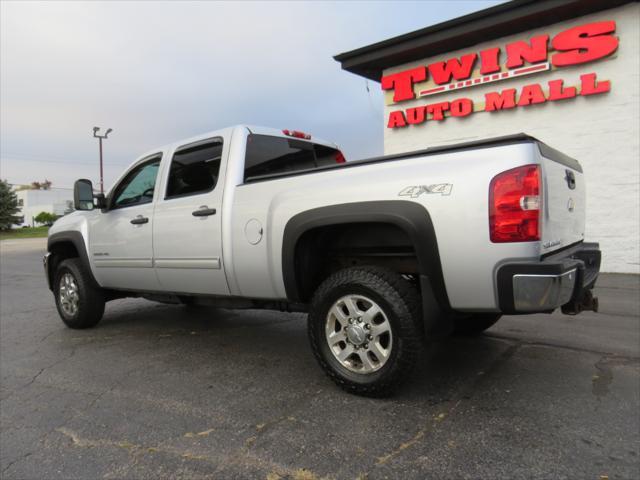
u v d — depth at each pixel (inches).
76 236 204.1
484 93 390.3
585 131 345.7
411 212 109.9
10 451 100.4
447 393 123.3
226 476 87.7
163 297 189.5
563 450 93.4
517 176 99.9
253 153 158.4
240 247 143.7
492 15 354.0
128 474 89.9
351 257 141.0
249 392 128.4
